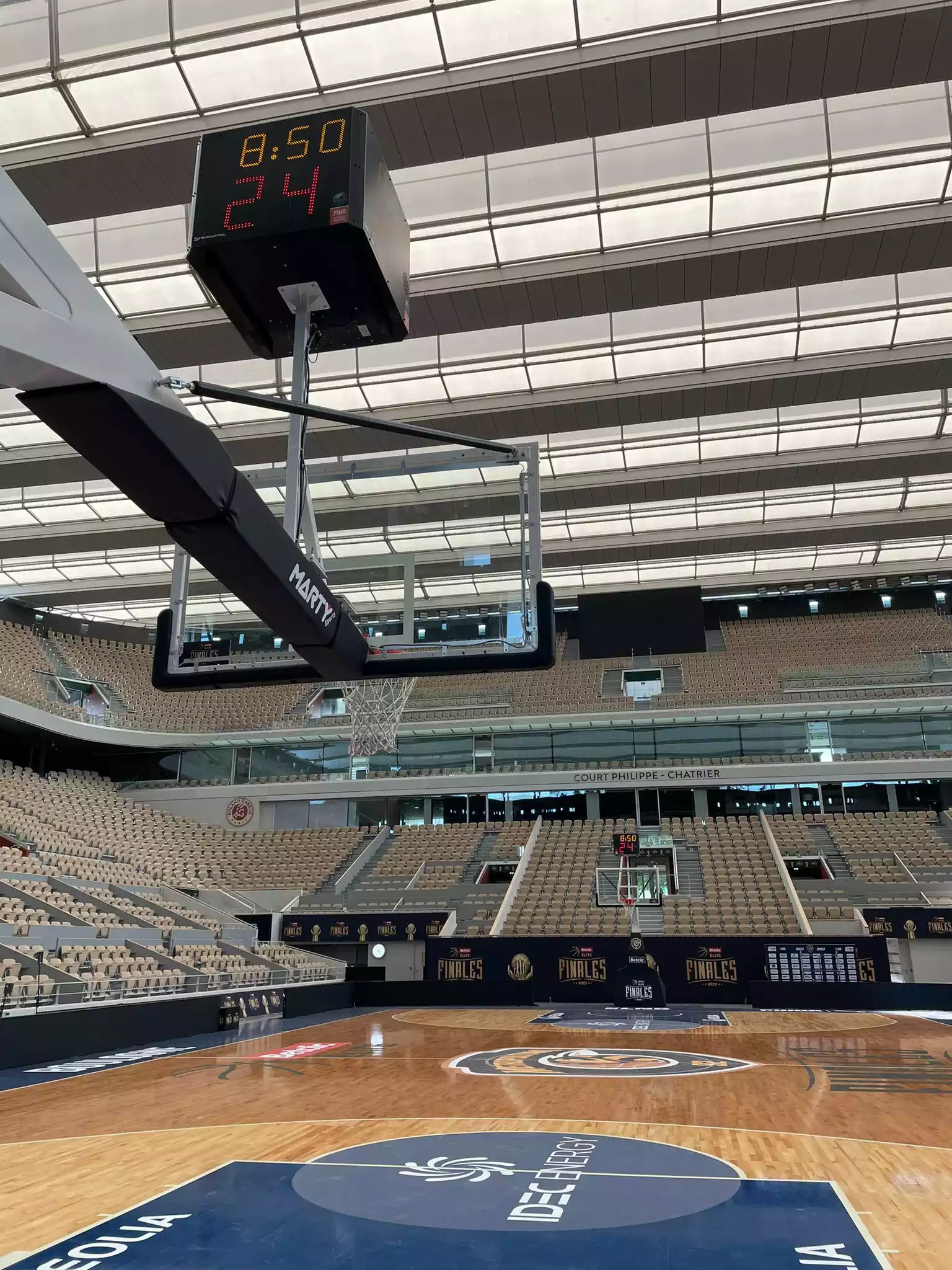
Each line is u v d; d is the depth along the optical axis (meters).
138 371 3.04
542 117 12.69
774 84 12.13
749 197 14.83
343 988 19.78
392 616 5.29
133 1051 12.25
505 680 30.56
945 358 18.00
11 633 29.47
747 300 17.53
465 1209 4.65
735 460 22.22
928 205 14.65
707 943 19.27
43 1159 5.94
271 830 28.31
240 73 12.80
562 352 18.42
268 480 5.47
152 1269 3.75
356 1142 6.41
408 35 12.28
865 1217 4.48
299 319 4.32
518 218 15.27
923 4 11.16
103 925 17.75
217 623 5.49
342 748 29.62
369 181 4.08
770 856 24.31
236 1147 6.30
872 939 18.44
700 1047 12.17
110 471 3.24
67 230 16.05
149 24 12.55
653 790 27.84
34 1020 11.03
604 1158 5.83
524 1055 11.49
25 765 29.72
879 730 27.67
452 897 23.75
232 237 3.99
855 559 29.83
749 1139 6.41
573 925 21.81
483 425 19.89
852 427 21.23
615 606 31.20
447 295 16.03
